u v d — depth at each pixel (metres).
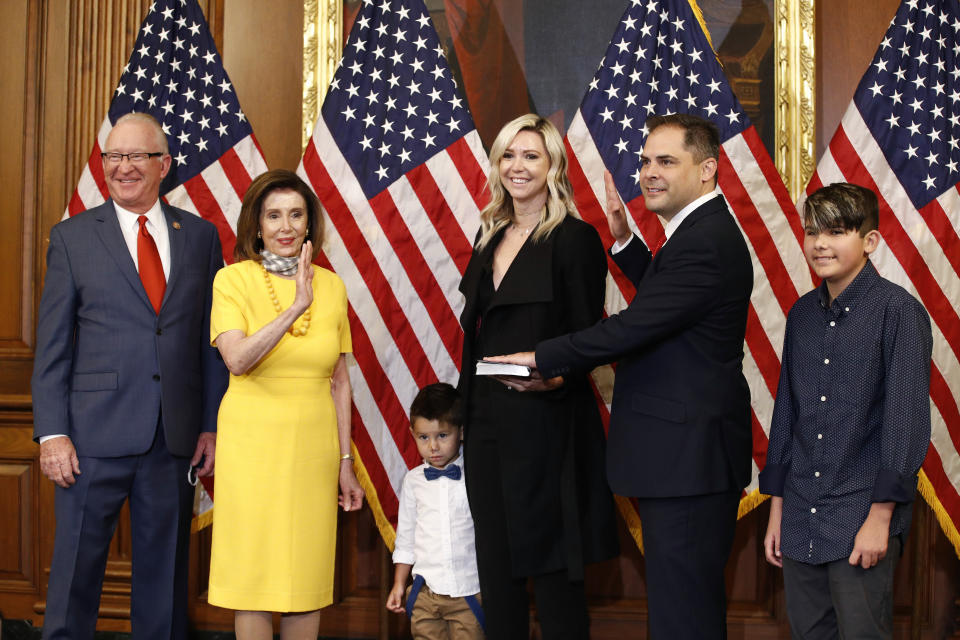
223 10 3.73
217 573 2.69
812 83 3.50
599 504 2.73
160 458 2.89
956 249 3.26
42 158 3.78
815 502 2.40
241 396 2.71
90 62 3.76
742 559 3.54
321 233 2.89
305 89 3.66
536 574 2.67
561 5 3.65
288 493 2.68
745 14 3.56
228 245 3.51
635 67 3.42
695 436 2.37
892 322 2.33
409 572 3.44
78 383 2.83
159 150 2.97
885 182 3.29
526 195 2.78
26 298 3.77
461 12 3.67
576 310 2.65
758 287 3.32
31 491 3.74
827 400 2.41
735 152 3.33
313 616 2.79
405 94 3.50
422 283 3.47
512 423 2.69
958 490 3.24
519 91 3.66
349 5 3.71
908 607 3.48
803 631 2.45
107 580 3.68
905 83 3.31
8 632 3.69
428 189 3.47
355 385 3.46
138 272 2.89
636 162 3.39
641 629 3.56
